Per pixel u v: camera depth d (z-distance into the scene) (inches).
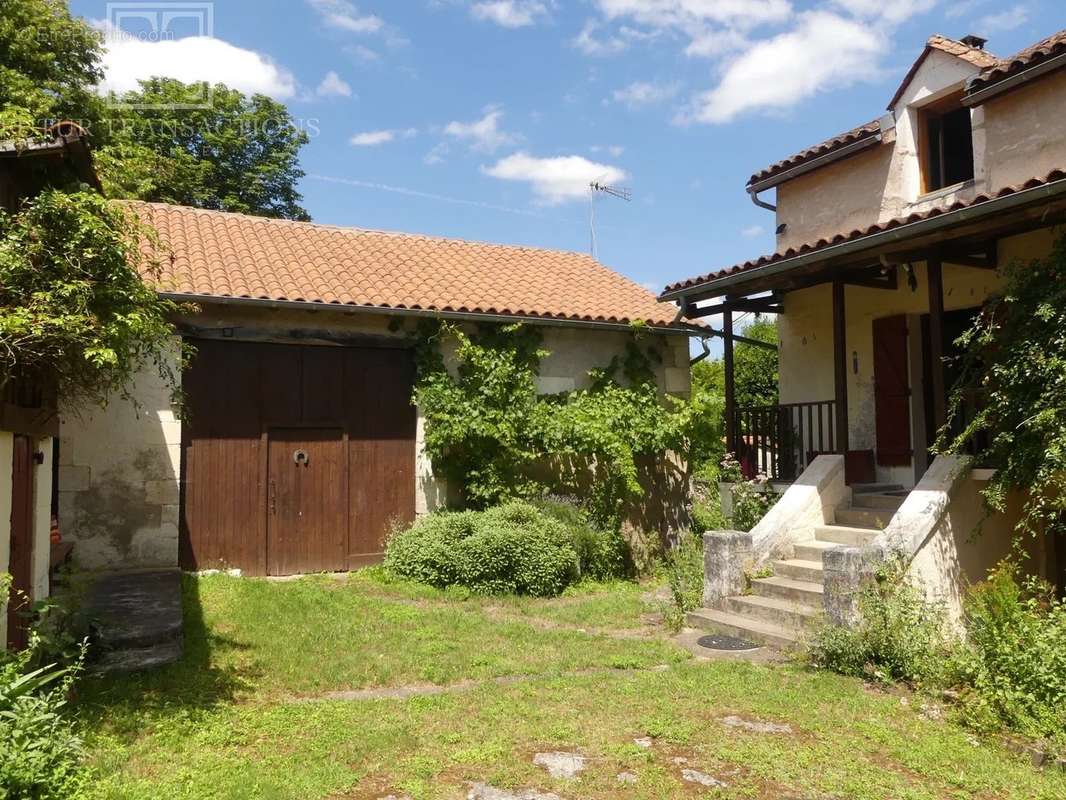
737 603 305.7
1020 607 225.5
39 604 199.2
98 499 355.9
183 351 303.6
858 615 251.9
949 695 214.8
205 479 384.5
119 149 625.0
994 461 283.3
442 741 179.6
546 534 395.5
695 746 179.9
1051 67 331.0
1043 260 271.0
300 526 404.8
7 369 188.7
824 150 449.1
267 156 940.0
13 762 129.9
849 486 353.1
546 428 439.8
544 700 211.3
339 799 149.5
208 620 286.8
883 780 162.2
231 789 147.6
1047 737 185.3
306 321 404.8
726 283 361.7
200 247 428.5
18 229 187.3
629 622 321.1
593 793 155.3
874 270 355.3
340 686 226.5
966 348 306.7
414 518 429.4
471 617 319.0
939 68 394.9
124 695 200.1
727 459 414.3
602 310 485.7
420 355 426.9
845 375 348.2
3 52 562.3
